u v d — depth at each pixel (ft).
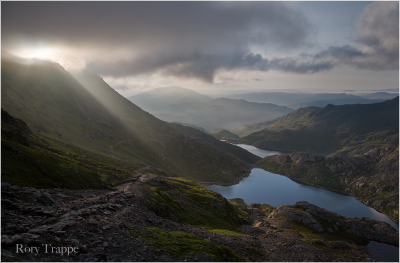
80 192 194.70
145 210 173.78
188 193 334.65
